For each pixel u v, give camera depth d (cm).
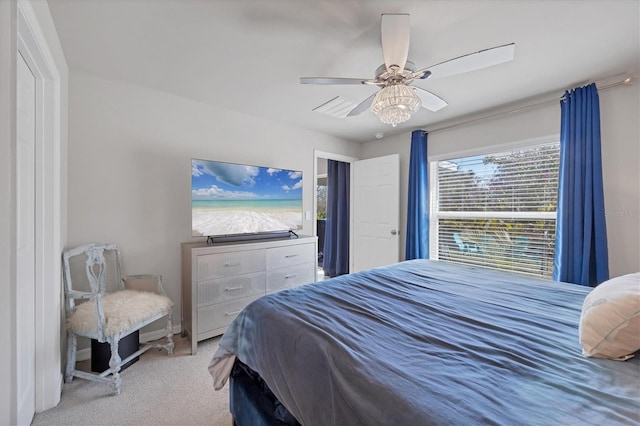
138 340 220
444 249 342
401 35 146
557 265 237
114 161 229
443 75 164
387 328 110
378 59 195
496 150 291
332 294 152
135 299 201
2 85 93
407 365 84
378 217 388
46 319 157
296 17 153
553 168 258
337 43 177
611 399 68
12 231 101
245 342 133
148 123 245
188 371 199
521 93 247
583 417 62
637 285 97
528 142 267
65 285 187
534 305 136
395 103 168
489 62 150
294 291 158
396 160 367
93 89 218
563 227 231
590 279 221
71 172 210
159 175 251
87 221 217
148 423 150
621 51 183
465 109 285
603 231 215
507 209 288
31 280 148
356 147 429
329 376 88
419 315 123
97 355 193
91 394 172
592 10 145
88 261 206
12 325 102
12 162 100
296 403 97
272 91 249
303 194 364
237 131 300
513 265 284
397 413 67
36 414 154
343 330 107
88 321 176
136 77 223
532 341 98
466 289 161
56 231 162
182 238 264
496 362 85
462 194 325
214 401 168
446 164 340
